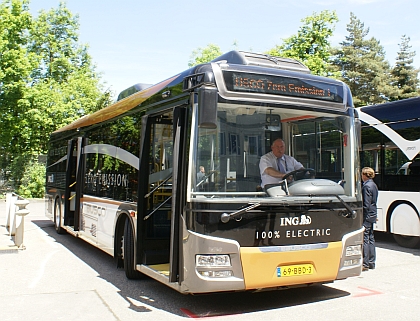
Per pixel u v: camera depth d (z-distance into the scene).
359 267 6.26
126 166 7.93
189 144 5.56
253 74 5.88
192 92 5.64
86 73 34.25
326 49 23.95
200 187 5.52
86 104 30.86
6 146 29.34
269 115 5.95
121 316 5.86
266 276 5.51
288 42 23.92
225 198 5.48
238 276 5.41
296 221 5.73
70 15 34.69
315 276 5.82
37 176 28.81
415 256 10.53
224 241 5.38
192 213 5.46
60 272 8.48
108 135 9.16
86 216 10.31
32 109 28.08
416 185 11.14
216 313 5.96
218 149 5.64
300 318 5.75
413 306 6.34
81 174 10.94
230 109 5.75
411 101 11.49
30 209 22.27
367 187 8.91
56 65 33.41
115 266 9.07
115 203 8.33
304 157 6.12
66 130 13.15
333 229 5.99
